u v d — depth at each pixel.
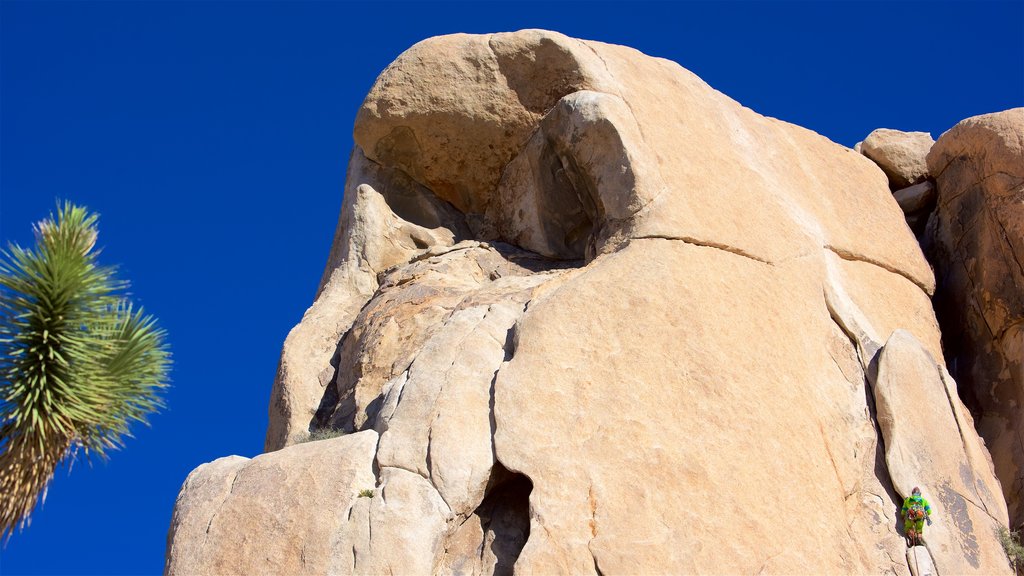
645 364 15.09
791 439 15.03
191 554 13.74
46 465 9.91
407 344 17.02
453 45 19.94
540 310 15.52
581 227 19.16
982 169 20.20
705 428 14.64
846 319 17.44
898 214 20.94
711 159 18.64
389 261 19.98
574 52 19.25
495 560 13.64
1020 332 18.91
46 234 10.12
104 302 10.23
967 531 15.20
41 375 9.80
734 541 13.62
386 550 13.23
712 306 16.09
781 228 18.25
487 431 14.41
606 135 17.91
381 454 14.16
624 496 13.71
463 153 20.22
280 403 18.14
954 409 16.44
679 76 20.52
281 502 13.83
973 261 20.05
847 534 14.53
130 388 10.22
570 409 14.49
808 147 21.38
